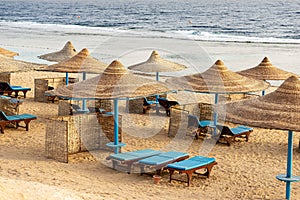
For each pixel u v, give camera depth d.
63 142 10.52
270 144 12.86
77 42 46.12
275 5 132.88
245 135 13.62
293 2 149.50
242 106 8.88
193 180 9.84
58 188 7.71
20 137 12.49
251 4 141.25
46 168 9.89
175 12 109.88
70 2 187.75
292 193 9.28
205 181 9.81
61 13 112.25
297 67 30.50
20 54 35.44
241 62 32.75
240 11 109.69
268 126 8.12
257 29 67.31
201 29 67.69
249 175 10.28
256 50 40.81
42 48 40.34
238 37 55.09
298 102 8.42
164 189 9.20
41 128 13.51
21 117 13.15
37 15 105.88
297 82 8.70
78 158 11.05
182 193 9.00
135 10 120.75
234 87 12.99
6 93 18.09
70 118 11.30
